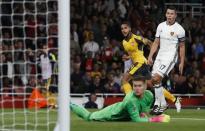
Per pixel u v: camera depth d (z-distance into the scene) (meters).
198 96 37.78
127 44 26.62
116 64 38.81
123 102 21.00
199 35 43.03
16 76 31.56
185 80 38.00
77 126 19.72
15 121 21.27
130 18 42.91
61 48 15.02
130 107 20.95
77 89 37.00
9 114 25.09
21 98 31.09
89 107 35.12
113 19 42.94
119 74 38.00
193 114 27.12
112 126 19.70
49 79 27.11
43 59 27.75
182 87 37.84
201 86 38.19
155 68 25.70
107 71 38.41
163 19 40.81
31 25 33.66
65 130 15.01
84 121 21.45
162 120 21.45
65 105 15.01
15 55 32.25
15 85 31.47
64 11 15.01
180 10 45.28
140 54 26.81
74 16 43.00
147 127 19.53
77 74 37.66
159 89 25.52
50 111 24.67
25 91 29.81
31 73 30.78
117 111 21.12
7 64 31.44
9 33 34.00
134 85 20.84
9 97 31.30
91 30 41.97
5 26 31.41
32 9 34.47
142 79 20.98
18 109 29.03
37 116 23.25
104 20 42.88
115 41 41.19
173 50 25.53
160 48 25.69
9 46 32.72
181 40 25.50
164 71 25.52
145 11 43.22
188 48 42.03
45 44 30.95
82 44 41.53
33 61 31.56
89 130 18.67
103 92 37.22
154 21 41.53
